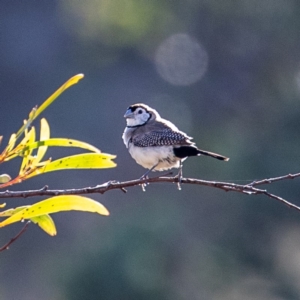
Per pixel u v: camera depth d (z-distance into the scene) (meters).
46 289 17.50
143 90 21.39
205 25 20.44
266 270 17.02
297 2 18.78
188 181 5.62
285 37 19.11
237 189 5.51
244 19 19.67
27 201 18.98
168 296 15.45
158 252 15.79
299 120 17.59
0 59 23.02
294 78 18.97
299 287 17.08
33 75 22.83
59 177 19.45
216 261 16.77
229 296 16.75
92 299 15.01
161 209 17.09
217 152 18.16
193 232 17.02
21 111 22.58
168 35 21.06
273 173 16.59
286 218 16.67
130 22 21.14
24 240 18.89
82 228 18.80
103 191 5.35
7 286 18.56
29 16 23.33
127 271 15.02
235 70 20.11
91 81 21.80
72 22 22.55
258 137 17.75
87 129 21.31
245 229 17.05
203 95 20.47
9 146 4.93
